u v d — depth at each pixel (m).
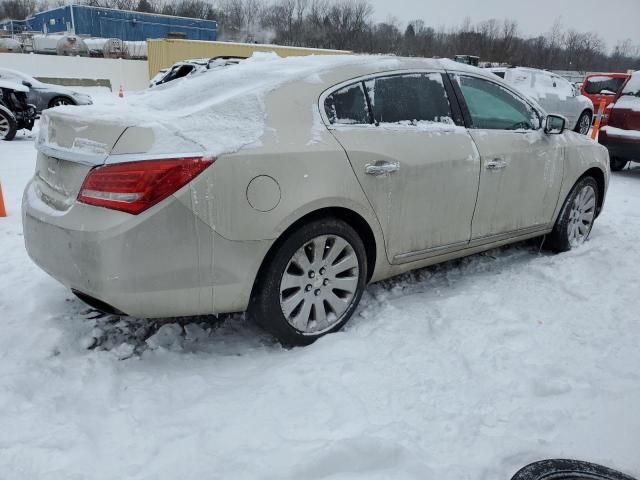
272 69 3.11
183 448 2.09
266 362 2.78
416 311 3.31
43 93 13.47
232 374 2.68
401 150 3.07
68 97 13.80
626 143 8.27
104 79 28.03
